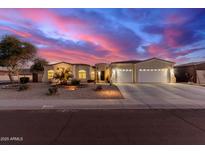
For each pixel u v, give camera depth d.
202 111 8.15
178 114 7.48
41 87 17.34
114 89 16.02
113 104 9.83
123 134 4.85
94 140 4.43
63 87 17.09
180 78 28.34
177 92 15.09
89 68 26.19
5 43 20.11
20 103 10.05
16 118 6.78
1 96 12.61
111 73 24.59
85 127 5.52
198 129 5.29
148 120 6.41
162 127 5.50
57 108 8.90
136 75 23.92
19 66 23.48
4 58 20.52
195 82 24.11
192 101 10.87
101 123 6.00
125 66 24.20
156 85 20.34
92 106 9.33
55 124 5.89
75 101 10.76
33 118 6.78
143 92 14.98
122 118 6.75
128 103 10.13
